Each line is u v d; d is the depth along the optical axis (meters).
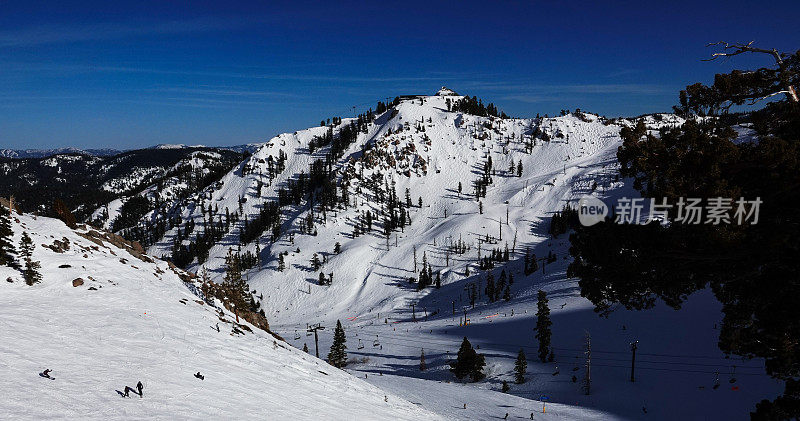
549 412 53.72
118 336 19.84
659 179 12.57
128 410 12.19
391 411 23.47
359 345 105.19
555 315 101.25
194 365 18.61
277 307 167.88
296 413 16.61
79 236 42.16
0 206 27.77
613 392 61.72
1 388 11.53
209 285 45.50
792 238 10.72
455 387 64.44
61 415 10.85
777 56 13.23
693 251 12.23
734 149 11.43
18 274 26.06
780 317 12.29
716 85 13.38
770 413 13.37
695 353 70.88
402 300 160.50
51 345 16.30
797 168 10.42
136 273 36.69
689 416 52.56
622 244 13.55
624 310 92.62
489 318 114.75
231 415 14.08
